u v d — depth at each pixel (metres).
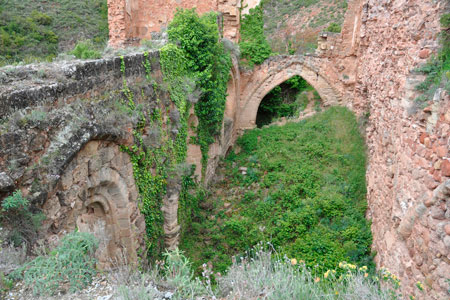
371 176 11.70
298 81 25.20
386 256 7.89
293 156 15.95
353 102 18.78
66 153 5.46
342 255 10.04
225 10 19.45
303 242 10.85
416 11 7.59
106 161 7.03
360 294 4.87
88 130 6.00
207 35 12.27
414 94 6.80
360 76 16.84
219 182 15.77
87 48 8.75
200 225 12.47
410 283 6.03
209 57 12.53
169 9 17.47
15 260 4.46
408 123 6.91
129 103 7.73
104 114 6.63
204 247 11.63
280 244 11.24
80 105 6.08
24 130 4.90
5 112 4.84
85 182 6.41
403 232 6.38
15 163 4.73
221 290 4.70
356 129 16.78
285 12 47.25
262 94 22.22
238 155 18.03
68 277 4.43
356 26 19.48
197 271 10.50
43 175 5.10
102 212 7.77
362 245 10.24
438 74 6.21
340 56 20.78
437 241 5.07
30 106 5.20
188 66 12.25
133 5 17.28
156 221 9.57
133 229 8.15
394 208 7.21
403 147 7.24
